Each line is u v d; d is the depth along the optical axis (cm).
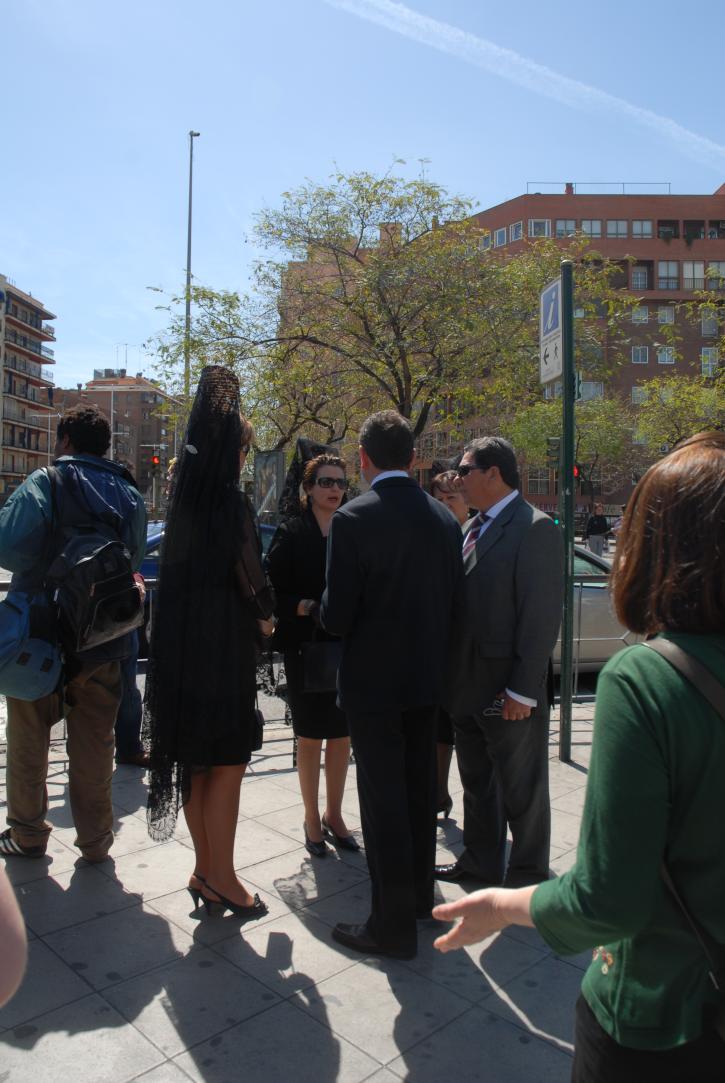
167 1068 224
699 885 110
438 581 295
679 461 123
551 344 510
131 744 493
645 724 109
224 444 306
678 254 6166
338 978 272
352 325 1786
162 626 306
